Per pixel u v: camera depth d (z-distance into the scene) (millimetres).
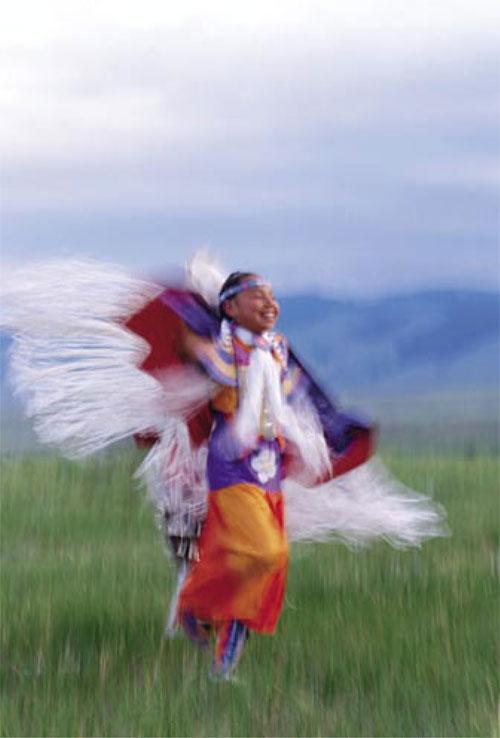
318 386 10359
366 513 10797
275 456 9969
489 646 9898
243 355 9914
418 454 21469
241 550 9719
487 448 22734
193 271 10094
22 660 9750
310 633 10344
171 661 9766
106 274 9883
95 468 16797
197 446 10219
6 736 8250
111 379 9883
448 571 12242
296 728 8367
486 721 8375
